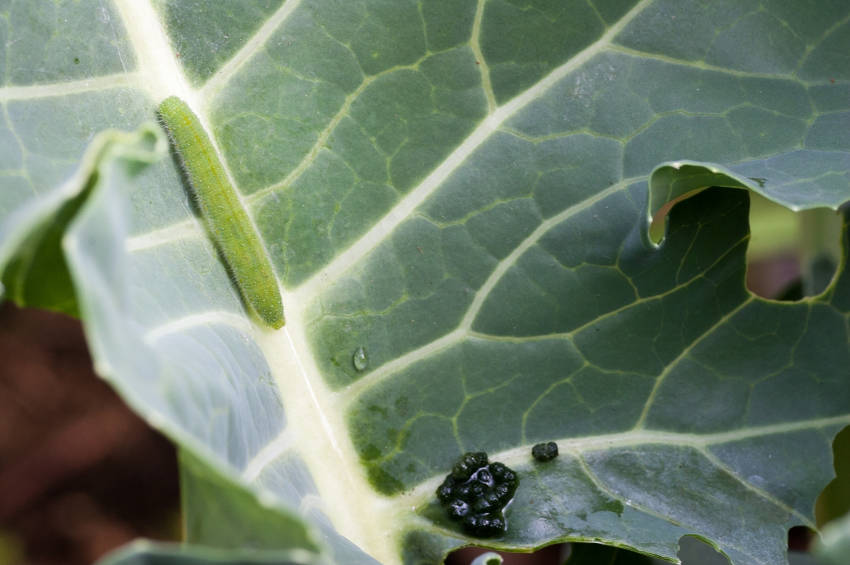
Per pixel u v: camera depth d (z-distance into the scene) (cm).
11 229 19
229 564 19
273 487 22
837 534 19
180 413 20
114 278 19
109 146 20
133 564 19
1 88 22
